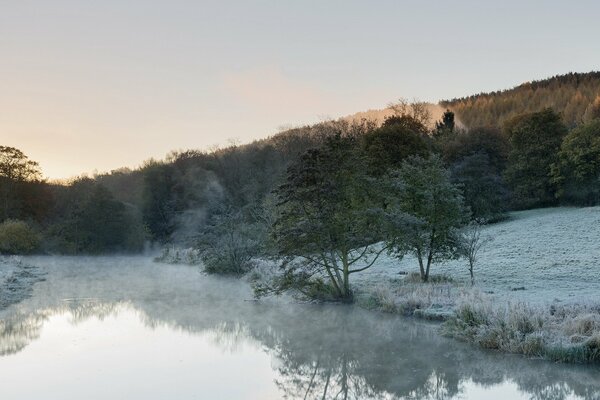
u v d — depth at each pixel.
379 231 28.28
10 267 47.31
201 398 12.09
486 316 18.44
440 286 26.59
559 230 44.88
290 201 28.45
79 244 74.19
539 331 16.28
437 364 15.03
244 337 19.02
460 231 30.09
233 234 44.12
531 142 61.03
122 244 76.62
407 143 58.69
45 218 82.75
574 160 55.69
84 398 11.95
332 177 27.83
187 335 19.31
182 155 97.38
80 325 21.28
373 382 13.53
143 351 16.70
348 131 89.44
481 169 55.19
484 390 12.81
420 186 30.84
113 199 78.75
